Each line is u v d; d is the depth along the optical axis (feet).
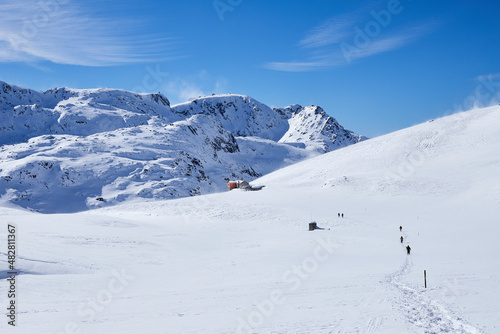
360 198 287.69
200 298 66.64
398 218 224.33
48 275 86.63
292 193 323.37
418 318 49.67
